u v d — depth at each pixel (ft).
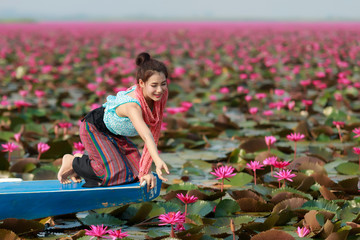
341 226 18.20
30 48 130.11
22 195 18.63
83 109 47.85
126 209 19.99
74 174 21.01
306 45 144.15
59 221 20.02
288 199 19.89
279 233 16.11
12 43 155.63
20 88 62.34
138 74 18.72
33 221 17.89
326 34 208.64
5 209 18.53
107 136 19.88
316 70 84.53
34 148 31.37
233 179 25.02
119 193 19.36
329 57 109.09
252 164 23.40
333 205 19.61
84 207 19.22
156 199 22.13
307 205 19.85
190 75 76.07
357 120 41.81
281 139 35.70
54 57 111.24
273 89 63.21
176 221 16.37
